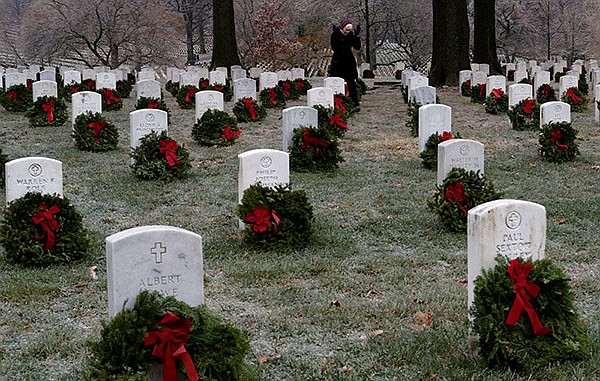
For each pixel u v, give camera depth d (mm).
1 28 60375
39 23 51375
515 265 5871
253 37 54281
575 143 16062
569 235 10359
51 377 6141
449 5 31406
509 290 5824
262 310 7664
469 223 6172
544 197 12648
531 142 17750
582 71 35562
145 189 13289
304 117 14820
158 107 20688
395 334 6902
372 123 21281
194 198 12688
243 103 21297
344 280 8555
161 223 11227
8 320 7406
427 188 13352
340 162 15188
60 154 16281
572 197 12625
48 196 9305
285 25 53438
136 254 5434
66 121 20578
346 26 22766
